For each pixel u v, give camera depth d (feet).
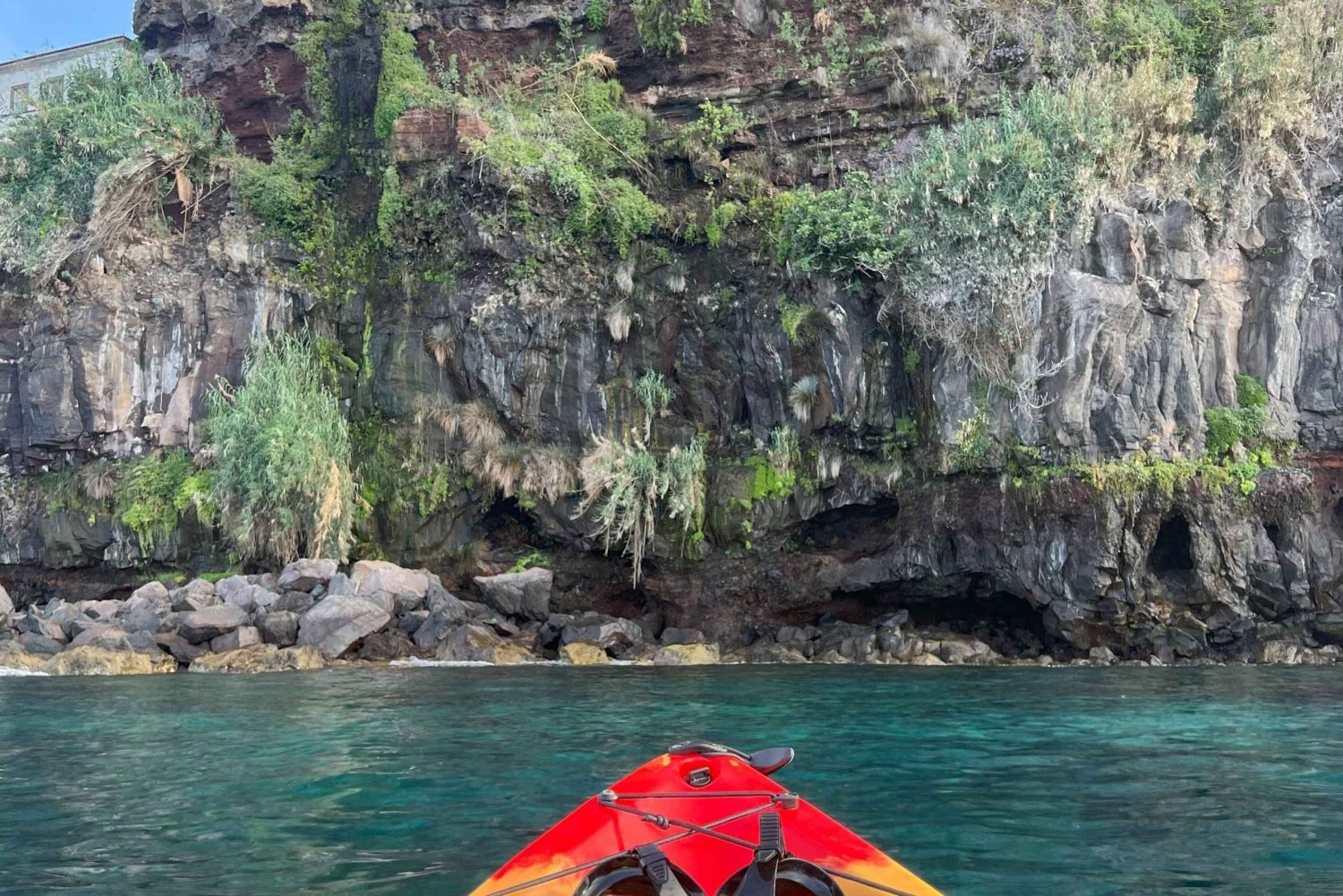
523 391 83.87
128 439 90.89
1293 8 77.46
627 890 15.15
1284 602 69.97
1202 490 69.87
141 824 22.70
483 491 83.76
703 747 17.69
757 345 79.97
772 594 78.95
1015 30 83.56
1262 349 73.10
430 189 87.15
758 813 16.24
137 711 41.68
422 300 87.15
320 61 97.55
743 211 82.69
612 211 83.15
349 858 19.94
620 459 79.66
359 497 83.87
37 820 23.15
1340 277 72.64
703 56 88.79
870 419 76.59
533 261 83.35
